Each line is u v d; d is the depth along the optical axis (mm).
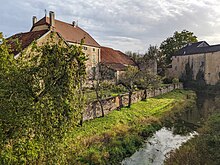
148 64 43719
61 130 5871
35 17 34000
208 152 11414
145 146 16547
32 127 5500
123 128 18266
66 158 6973
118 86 31141
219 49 46750
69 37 34500
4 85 5277
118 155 14203
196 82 48344
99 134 16062
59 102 5754
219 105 26172
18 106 5324
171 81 48750
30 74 5598
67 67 5871
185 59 53500
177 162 12148
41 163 5758
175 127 21250
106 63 39469
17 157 5344
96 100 20172
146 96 30562
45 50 5859
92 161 12500
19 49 6047
